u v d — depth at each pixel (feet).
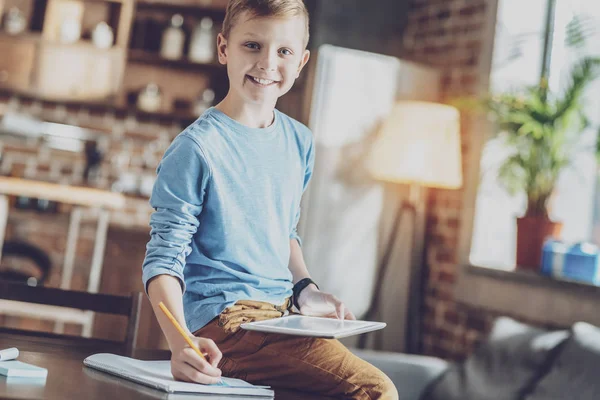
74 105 19.30
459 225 15.05
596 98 12.85
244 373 4.77
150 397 3.75
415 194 14.93
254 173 4.97
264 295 4.98
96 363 4.43
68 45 18.45
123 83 19.42
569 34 12.57
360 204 14.88
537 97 12.44
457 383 11.04
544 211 12.79
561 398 9.70
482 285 13.89
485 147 14.53
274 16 4.83
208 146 4.81
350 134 14.80
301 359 4.68
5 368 3.92
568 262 12.05
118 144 19.43
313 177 14.55
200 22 19.27
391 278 15.21
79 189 14.69
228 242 4.87
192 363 4.12
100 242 15.53
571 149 12.65
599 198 13.09
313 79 14.75
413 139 13.73
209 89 19.56
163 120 19.56
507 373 10.68
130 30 19.43
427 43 16.74
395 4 17.39
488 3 14.98
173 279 4.60
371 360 11.43
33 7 19.04
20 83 18.37
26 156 19.24
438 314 15.38
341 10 16.94
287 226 5.19
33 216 19.02
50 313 14.76
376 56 15.10
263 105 5.08
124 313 5.89
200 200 4.81
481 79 14.82
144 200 19.26
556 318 12.00
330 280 14.66
